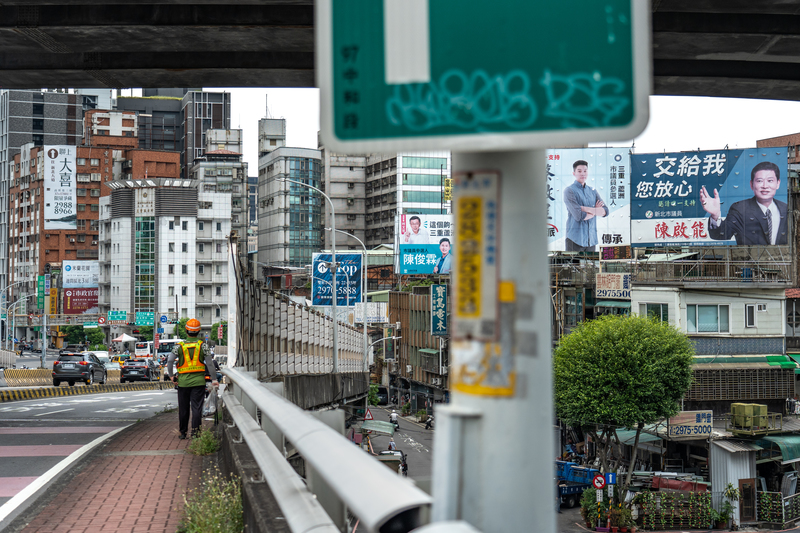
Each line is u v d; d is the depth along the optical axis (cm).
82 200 12569
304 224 13275
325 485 345
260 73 1827
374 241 12800
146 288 10319
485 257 175
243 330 1178
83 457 890
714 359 3372
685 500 2919
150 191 10400
